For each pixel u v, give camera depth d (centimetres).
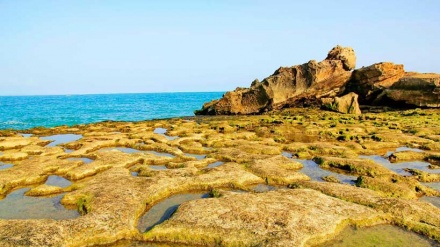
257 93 8431
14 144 4072
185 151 3772
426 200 2238
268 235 1596
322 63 8062
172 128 5638
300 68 8200
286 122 5975
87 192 2216
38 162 3058
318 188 2302
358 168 2859
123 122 6875
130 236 1680
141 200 2086
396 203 1983
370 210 1909
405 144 4103
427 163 3262
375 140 4281
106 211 1877
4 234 1587
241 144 3978
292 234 1597
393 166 3123
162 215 1969
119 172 2725
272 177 2609
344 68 8312
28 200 2234
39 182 2644
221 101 8756
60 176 2800
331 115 6869
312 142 4241
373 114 6938
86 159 3397
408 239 1656
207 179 2508
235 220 1741
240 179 2544
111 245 1614
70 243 1583
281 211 1833
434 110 7025
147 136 4622
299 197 2069
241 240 1579
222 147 3972
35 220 1762
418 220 1823
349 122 5806
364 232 1714
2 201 2223
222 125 5769
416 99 7381
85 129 5697
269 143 4084
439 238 1648
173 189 2380
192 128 5566
